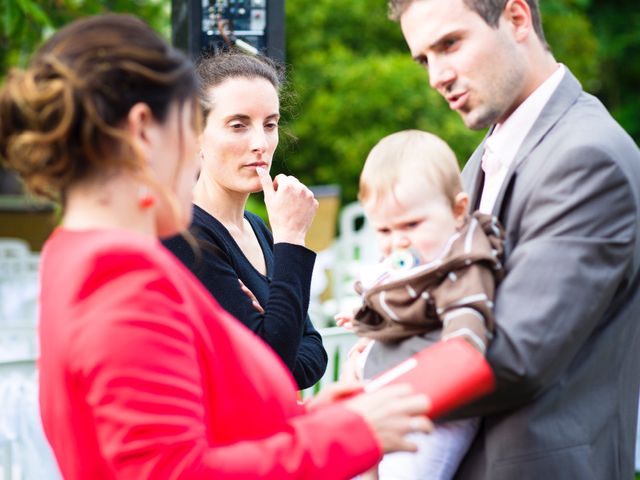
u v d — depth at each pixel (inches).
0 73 296.2
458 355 80.7
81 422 69.4
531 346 85.3
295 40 467.5
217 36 154.8
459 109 96.6
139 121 71.5
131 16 75.6
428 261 88.5
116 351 66.6
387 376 81.0
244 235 120.1
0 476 156.9
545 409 91.0
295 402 79.6
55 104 69.9
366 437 73.5
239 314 108.7
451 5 94.2
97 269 68.6
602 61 539.5
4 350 203.6
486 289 86.2
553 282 87.0
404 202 87.7
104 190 72.3
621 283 93.8
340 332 173.6
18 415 145.9
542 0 489.7
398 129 445.4
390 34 479.8
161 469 66.1
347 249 331.0
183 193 75.9
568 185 89.7
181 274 74.1
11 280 281.6
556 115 95.7
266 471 70.2
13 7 243.4
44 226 440.1
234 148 114.4
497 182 100.8
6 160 74.3
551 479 90.2
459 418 89.4
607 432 95.5
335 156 449.7
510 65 95.6
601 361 94.8
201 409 69.8
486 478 91.5
